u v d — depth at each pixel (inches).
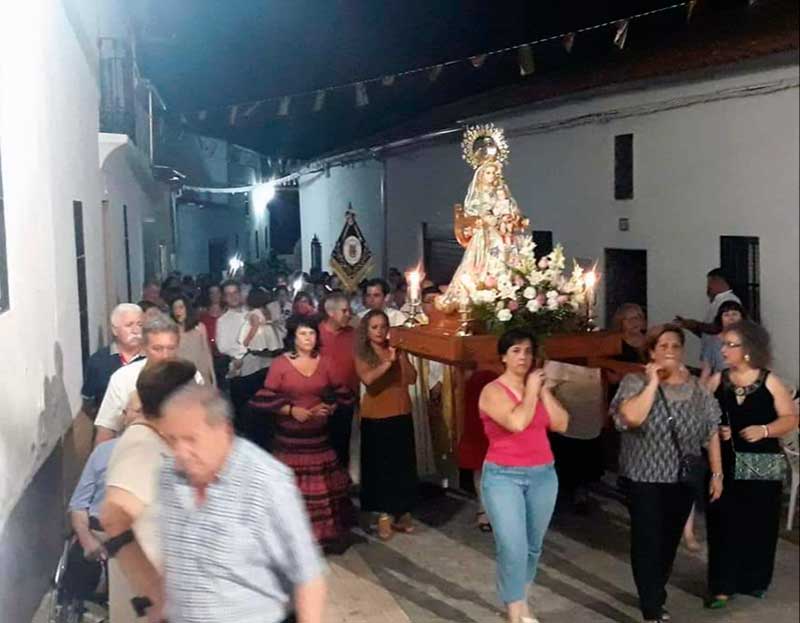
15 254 235.3
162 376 164.7
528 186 642.2
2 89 228.5
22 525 225.8
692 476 252.7
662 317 517.3
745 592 267.9
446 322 306.3
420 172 794.8
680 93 490.3
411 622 267.4
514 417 242.1
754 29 459.5
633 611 269.0
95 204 421.7
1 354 213.5
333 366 311.1
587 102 566.3
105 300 450.9
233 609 143.3
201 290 579.5
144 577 164.2
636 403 248.2
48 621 225.6
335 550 316.8
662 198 512.4
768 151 440.8
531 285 297.9
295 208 1519.4
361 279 533.0
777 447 262.8
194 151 1221.1
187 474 143.0
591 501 361.7
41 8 286.2
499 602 280.5
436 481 389.1
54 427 275.6
